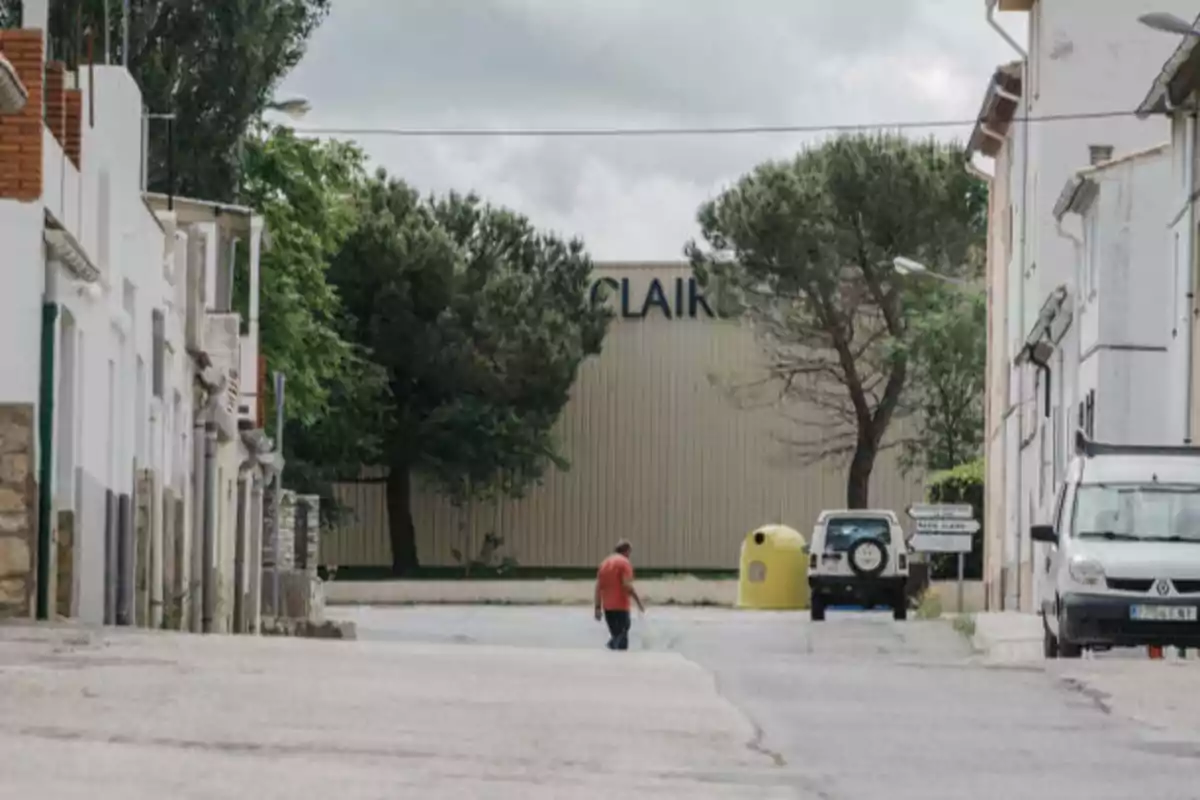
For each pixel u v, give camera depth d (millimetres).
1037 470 68188
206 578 51719
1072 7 68812
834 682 24547
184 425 49781
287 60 72062
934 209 93062
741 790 14570
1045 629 37000
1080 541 34688
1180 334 51781
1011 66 74000
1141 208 55906
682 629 59562
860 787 14953
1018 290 72312
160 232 45781
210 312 59188
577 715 19547
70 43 62062
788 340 96562
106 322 38875
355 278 98250
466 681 23062
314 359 82562
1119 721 20328
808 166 95750
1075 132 68688
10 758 14875
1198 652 38812
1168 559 33625
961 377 94938
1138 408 55812
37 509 33219
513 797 13898
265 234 69500
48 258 33844
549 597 85125
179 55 68812
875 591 65438
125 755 15305
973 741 18328
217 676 22219
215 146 69125
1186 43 46562
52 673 21688
